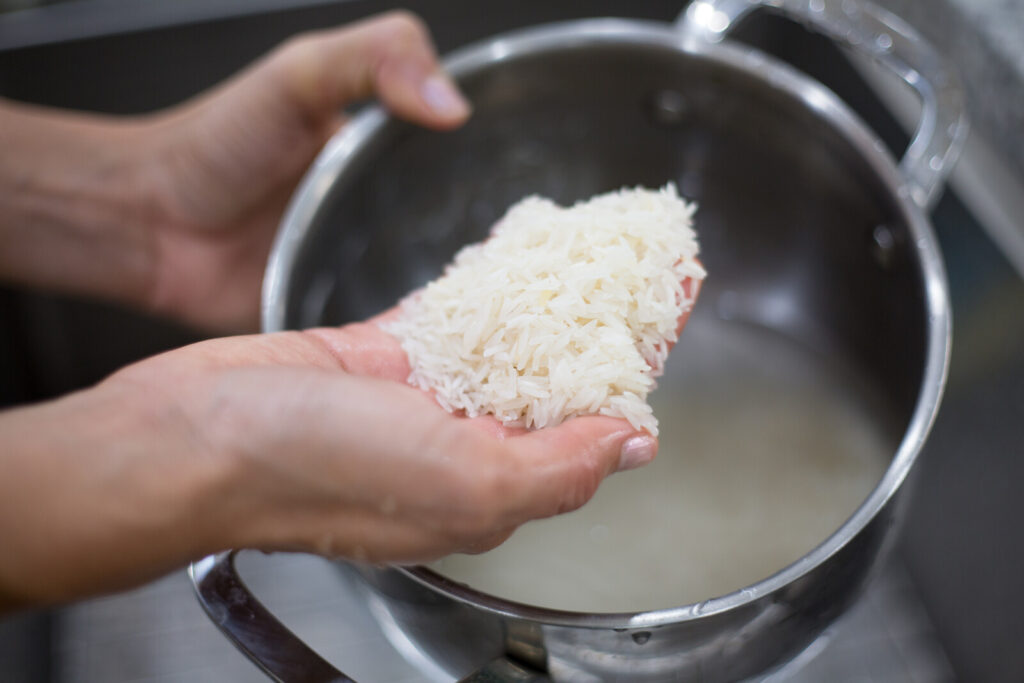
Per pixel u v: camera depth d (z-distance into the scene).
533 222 0.33
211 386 0.27
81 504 0.25
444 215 0.41
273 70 0.40
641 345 0.32
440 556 0.28
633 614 0.28
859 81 0.43
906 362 0.36
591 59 0.37
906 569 0.42
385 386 0.27
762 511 0.39
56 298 0.46
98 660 0.39
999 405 0.38
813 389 0.41
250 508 0.27
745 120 0.38
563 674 0.29
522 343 0.31
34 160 0.43
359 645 0.39
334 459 0.26
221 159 0.42
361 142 0.36
